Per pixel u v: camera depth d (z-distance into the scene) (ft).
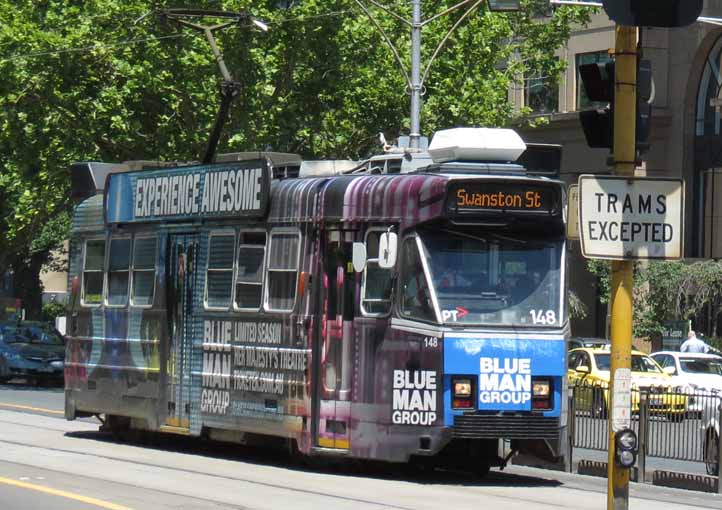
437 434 65.92
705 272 173.47
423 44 158.92
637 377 123.24
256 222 75.92
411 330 66.95
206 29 123.85
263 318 74.38
